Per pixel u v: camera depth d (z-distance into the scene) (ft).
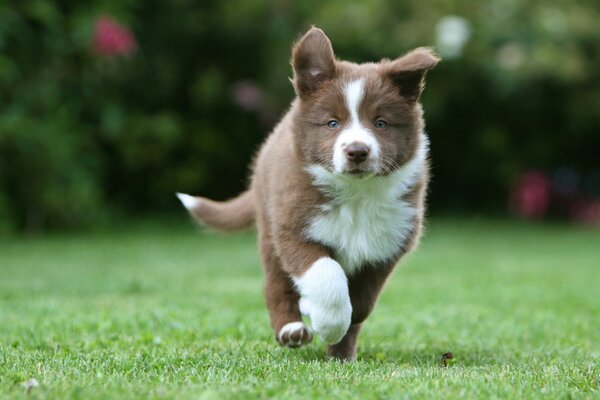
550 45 64.08
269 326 25.76
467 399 15.47
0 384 16.12
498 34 64.59
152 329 24.91
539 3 66.69
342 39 61.52
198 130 63.77
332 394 15.62
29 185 54.60
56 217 56.75
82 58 54.54
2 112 50.98
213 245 53.93
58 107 53.98
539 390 16.37
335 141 19.97
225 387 16.10
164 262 45.21
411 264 46.93
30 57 52.54
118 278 38.47
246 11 60.90
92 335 23.76
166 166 64.13
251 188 25.41
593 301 34.22
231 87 63.31
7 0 50.24
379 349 23.31
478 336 25.58
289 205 20.38
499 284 39.24
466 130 67.67
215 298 32.94
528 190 71.26
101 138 59.88
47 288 35.06
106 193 64.64
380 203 20.62
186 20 61.16
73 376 17.21
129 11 58.70
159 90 61.82
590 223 71.51
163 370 18.06
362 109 20.33
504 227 67.15
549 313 30.66
